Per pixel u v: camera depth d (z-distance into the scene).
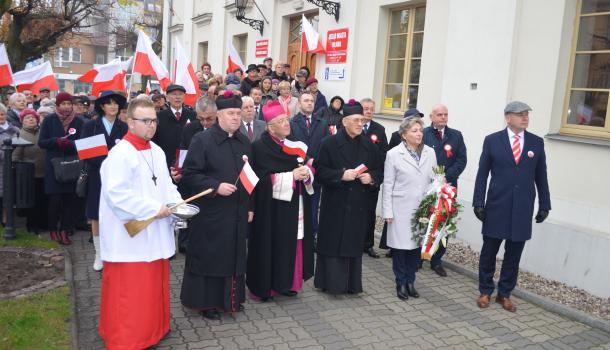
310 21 11.11
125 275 3.61
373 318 4.70
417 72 8.28
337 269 5.08
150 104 3.68
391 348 4.12
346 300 5.11
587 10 5.84
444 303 5.16
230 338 4.13
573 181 5.79
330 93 9.94
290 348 4.02
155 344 3.84
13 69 16.33
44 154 6.73
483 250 5.14
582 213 5.67
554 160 5.98
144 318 3.68
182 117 6.41
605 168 5.50
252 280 4.89
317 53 10.27
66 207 6.32
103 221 3.60
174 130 6.32
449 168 5.95
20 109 7.94
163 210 3.63
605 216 5.46
